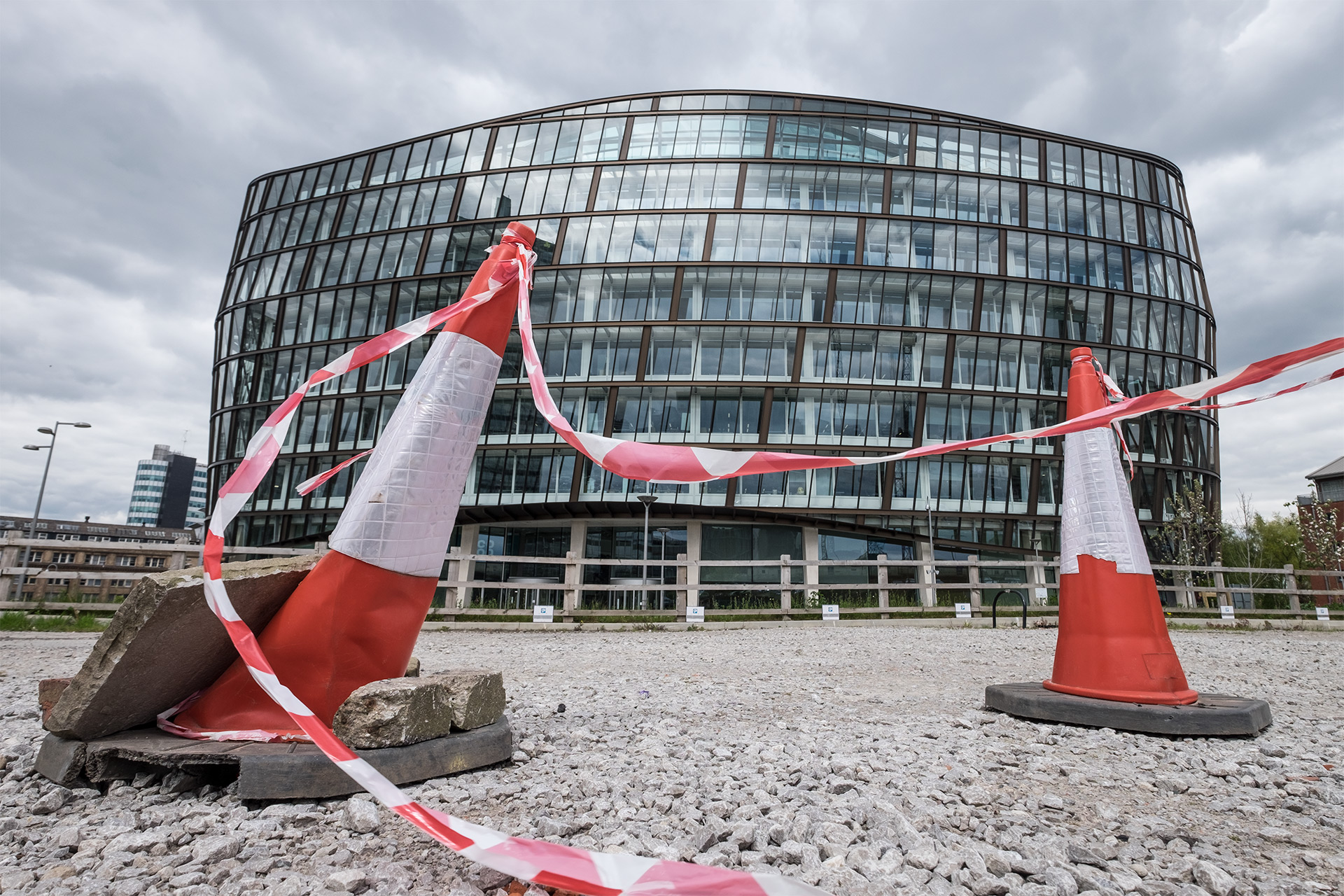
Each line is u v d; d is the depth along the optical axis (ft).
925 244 116.88
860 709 18.79
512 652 34.55
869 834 9.06
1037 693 17.19
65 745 10.68
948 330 113.60
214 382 137.39
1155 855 8.74
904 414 112.47
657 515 110.42
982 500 111.65
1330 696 22.04
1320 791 11.33
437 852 8.34
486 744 11.93
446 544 12.77
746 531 112.98
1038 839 8.96
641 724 16.20
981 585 54.08
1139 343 120.06
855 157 120.88
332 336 122.42
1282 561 146.61
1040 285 116.88
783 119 121.39
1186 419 121.19
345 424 118.11
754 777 11.68
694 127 121.39
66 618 41.88
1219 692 23.09
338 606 11.47
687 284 114.21
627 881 6.29
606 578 112.27
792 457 9.09
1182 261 126.41
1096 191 123.54
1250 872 8.24
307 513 117.29
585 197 118.93
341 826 9.11
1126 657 16.26
